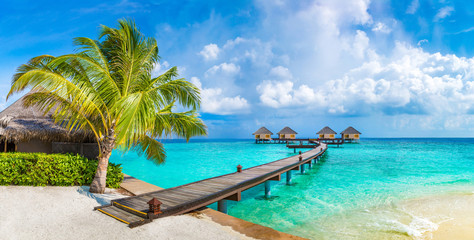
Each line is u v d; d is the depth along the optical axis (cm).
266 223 786
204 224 526
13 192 694
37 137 1023
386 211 887
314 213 880
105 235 462
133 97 652
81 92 676
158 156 1086
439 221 770
